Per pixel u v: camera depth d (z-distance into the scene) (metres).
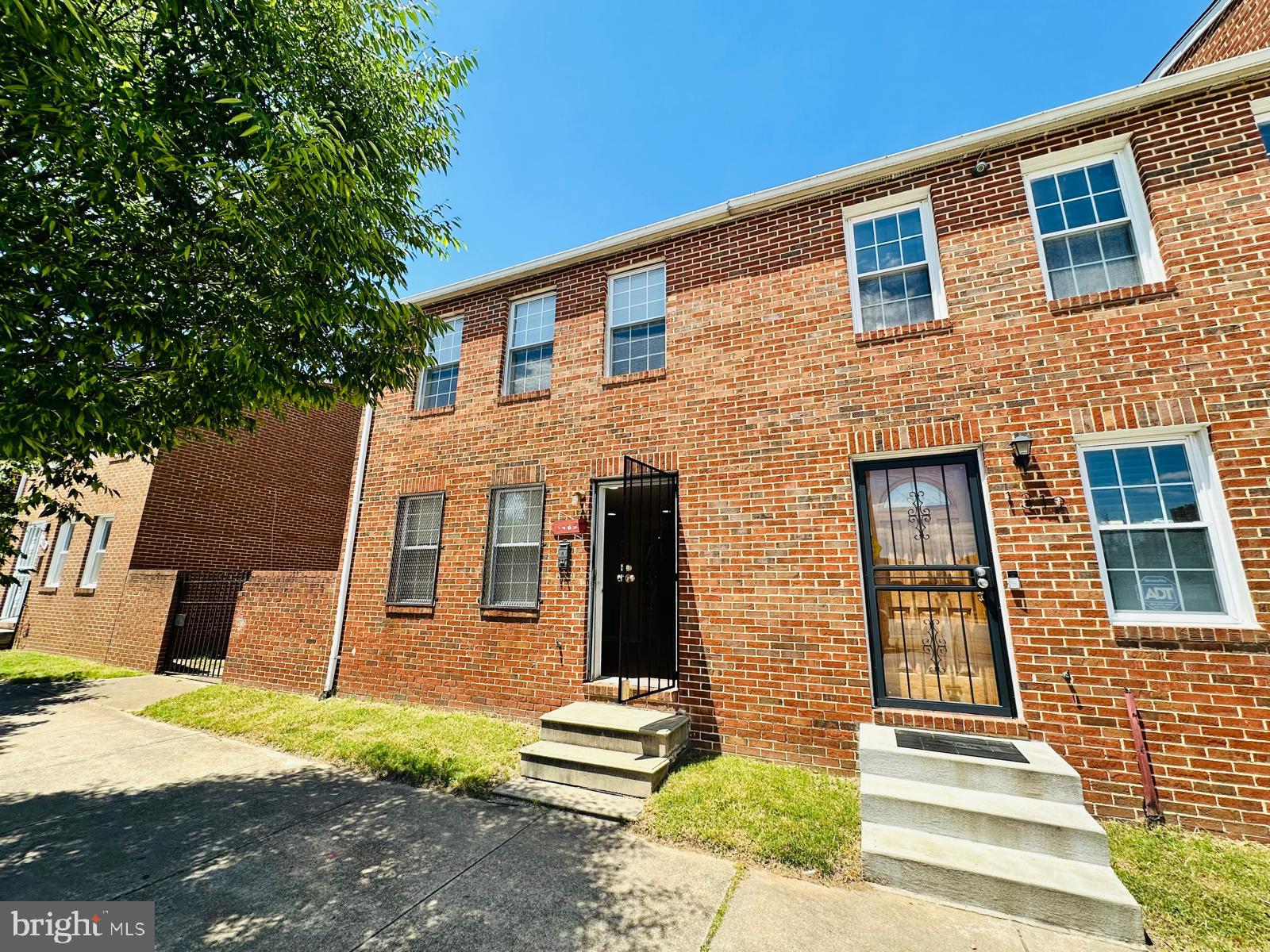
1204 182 4.44
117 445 3.93
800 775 4.54
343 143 3.93
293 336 4.18
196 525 11.21
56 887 3.13
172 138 3.24
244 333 3.58
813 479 5.29
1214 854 3.35
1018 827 3.18
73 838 3.73
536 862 3.42
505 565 6.89
